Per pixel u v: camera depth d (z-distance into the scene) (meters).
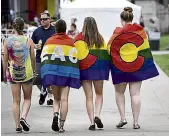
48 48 12.44
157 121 14.20
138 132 12.38
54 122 12.32
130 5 32.59
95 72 12.63
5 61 12.35
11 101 17.72
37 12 40.44
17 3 40.19
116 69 12.75
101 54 12.66
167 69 27.45
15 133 12.45
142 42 12.73
